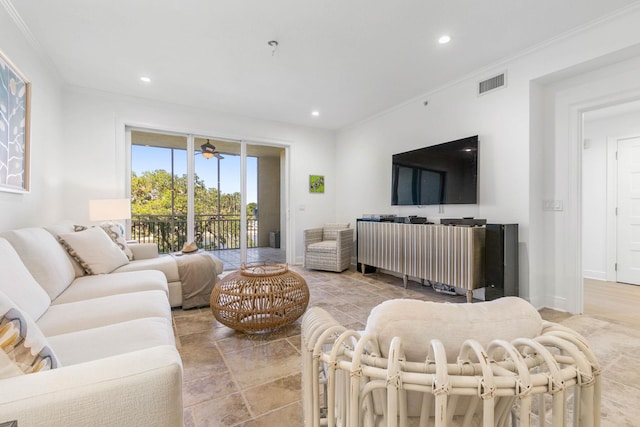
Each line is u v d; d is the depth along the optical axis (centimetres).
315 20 238
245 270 260
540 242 296
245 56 294
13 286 125
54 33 254
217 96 397
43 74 291
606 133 422
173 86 365
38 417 61
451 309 68
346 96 396
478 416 71
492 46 276
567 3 217
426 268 335
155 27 246
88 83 355
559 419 56
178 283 286
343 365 64
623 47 227
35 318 134
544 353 57
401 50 282
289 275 254
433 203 370
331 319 87
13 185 224
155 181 434
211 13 229
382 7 223
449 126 357
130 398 67
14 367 69
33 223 268
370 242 421
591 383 59
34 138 269
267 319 233
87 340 117
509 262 282
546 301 296
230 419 141
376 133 474
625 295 342
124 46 275
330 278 420
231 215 491
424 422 62
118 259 259
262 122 496
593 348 210
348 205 536
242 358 197
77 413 63
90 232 248
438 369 54
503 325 67
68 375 67
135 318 147
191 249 351
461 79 340
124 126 395
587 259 437
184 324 254
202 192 466
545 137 296
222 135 462
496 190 310
